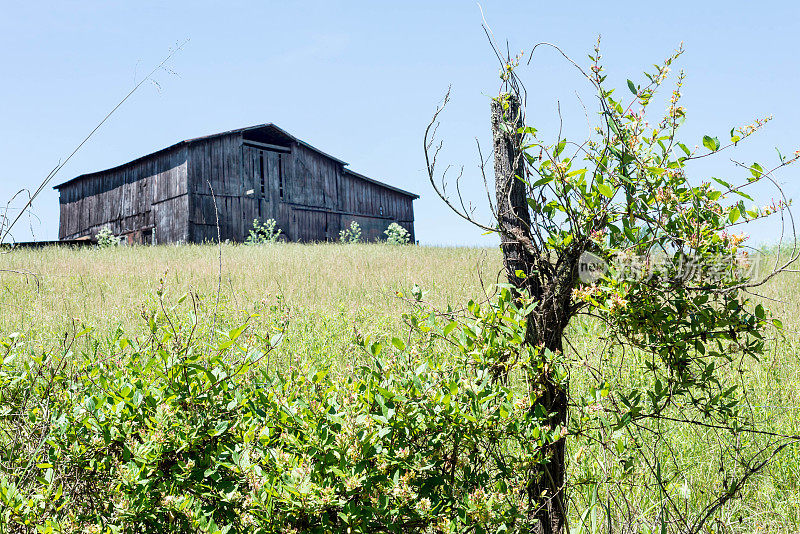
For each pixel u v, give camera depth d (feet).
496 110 10.05
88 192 114.01
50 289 36.17
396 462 7.69
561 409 9.65
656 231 9.07
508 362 9.18
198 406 8.90
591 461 12.07
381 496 7.29
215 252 65.77
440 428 8.30
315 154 107.65
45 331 23.21
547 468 9.52
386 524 7.36
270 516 7.18
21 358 14.25
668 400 9.48
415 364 9.27
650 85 9.38
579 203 9.30
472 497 7.58
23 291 35.45
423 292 10.22
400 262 54.54
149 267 49.11
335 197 110.32
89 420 8.68
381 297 36.09
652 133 9.30
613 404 9.40
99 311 28.86
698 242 8.59
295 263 53.47
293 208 102.94
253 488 7.34
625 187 9.17
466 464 8.36
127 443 8.38
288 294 36.42
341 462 7.29
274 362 17.72
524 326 9.02
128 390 8.86
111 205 107.45
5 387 10.07
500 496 7.65
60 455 8.73
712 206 8.79
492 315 9.32
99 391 9.96
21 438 9.71
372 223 116.26
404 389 8.36
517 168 9.81
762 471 12.67
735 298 9.04
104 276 43.65
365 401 8.40
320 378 9.29
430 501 7.97
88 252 66.03
